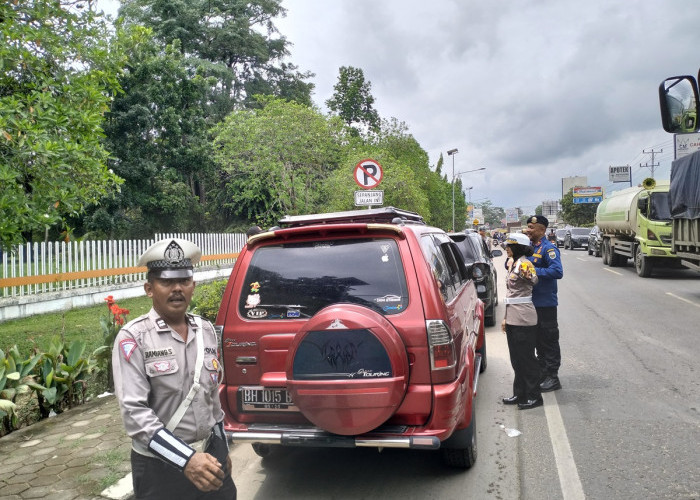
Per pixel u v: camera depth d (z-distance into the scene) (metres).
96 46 9.00
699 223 12.20
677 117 6.38
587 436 5.14
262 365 4.02
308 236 4.18
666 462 4.52
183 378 2.48
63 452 4.76
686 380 6.80
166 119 27.61
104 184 8.50
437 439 3.61
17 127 6.89
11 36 7.44
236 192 28.66
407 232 4.03
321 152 19.80
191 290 2.57
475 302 6.47
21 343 9.41
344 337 3.62
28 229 7.58
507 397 6.41
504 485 4.21
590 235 32.31
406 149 32.66
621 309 12.20
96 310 13.20
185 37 38.31
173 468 2.47
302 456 4.91
